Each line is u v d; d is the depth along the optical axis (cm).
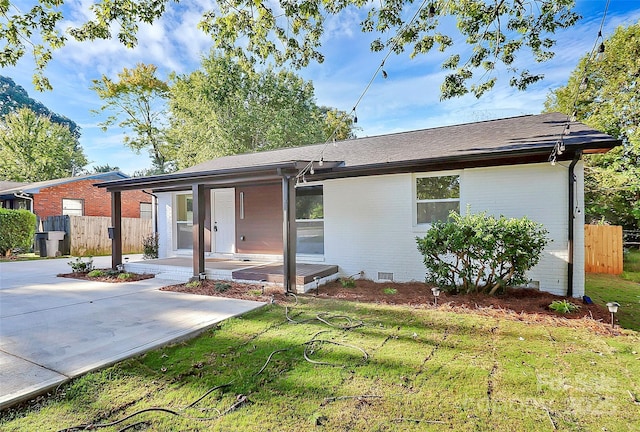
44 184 1709
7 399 252
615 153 1230
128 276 804
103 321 457
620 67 1255
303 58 640
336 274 780
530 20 564
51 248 1383
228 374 304
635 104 1209
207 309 517
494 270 557
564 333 401
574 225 580
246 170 643
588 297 566
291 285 630
